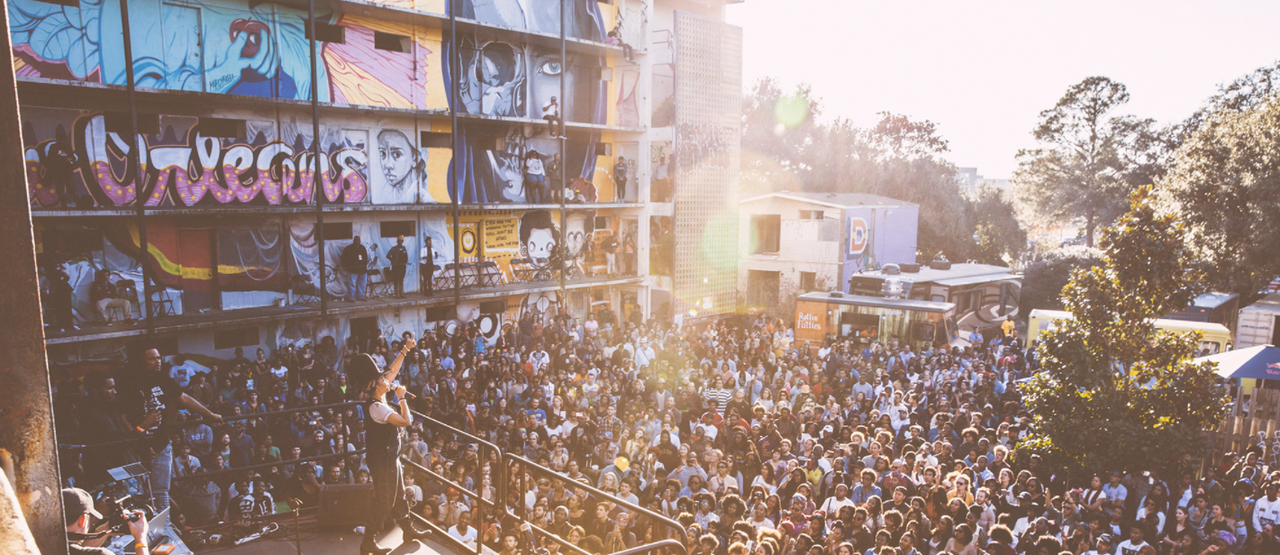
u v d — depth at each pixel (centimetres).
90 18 1455
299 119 1781
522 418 1319
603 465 1195
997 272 3056
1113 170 5934
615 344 2053
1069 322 1263
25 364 188
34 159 1416
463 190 2120
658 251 2642
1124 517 1030
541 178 2242
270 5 1697
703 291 2742
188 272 1670
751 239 3362
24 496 189
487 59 2131
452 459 1208
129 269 1576
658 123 2598
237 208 1627
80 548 337
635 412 1427
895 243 3653
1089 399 1234
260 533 593
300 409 631
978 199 5900
